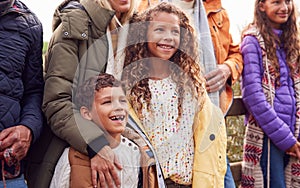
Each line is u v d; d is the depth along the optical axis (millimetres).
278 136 3504
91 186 2494
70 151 2557
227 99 3311
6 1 2541
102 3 2658
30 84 2707
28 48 2635
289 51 3652
